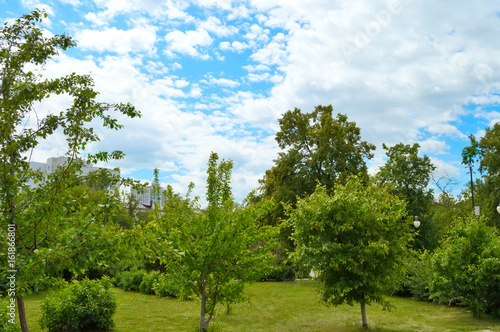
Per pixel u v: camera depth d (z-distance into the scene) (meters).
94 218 4.33
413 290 17.75
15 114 4.33
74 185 4.54
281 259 28.42
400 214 11.34
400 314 14.30
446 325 12.14
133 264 25.69
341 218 11.02
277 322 12.93
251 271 10.14
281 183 31.70
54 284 4.45
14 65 4.48
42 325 10.72
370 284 10.69
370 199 11.56
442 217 41.50
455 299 15.07
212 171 10.45
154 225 4.77
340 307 15.97
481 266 12.71
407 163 33.47
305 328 11.96
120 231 4.37
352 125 32.88
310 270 12.02
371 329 11.54
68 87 4.71
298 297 19.20
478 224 13.70
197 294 10.23
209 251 9.48
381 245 10.23
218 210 10.14
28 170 4.51
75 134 4.55
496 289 12.95
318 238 11.02
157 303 17.20
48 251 3.81
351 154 30.48
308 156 32.00
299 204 11.78
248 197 10.72
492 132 32.62
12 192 4.03
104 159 4.68
